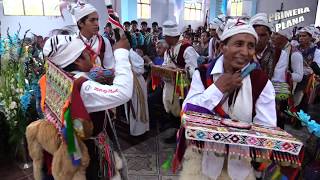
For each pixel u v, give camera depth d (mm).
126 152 3217
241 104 1274
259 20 2213
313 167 1624
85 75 1452
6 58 2857
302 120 1605
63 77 1318
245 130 1120
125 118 3846
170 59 3477
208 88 1282
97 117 1460
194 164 1313
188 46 3307
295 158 1097
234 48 1231
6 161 2947
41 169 1594
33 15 7805
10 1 7438
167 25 3412
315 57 3949
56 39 1998
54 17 8031
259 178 1312
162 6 13977
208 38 6441
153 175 2740
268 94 1269
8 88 2773
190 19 16766
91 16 2150
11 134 2818
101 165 1499
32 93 2729
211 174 1288
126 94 1361
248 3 12836
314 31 4613
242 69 1273
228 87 1248
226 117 1300
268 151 1103
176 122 3572
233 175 1264
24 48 3049
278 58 2369
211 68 1363
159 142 3502
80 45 1486
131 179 2660
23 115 2760
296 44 4082
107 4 1603
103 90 1318
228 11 14617
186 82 3137
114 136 1686
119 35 1506
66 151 1381
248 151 1113
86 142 1460
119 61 1421
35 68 2842
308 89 3744
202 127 1080
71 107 1245
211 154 1271
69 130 1289
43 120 1557
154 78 3607
